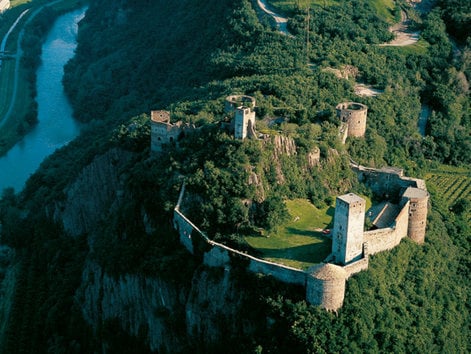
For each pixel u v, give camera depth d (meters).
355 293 193.88
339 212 197.62
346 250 198.50
